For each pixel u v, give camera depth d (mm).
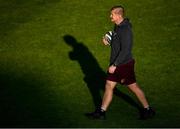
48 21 46906
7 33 44969
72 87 35969
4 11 49188
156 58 40406
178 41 43062
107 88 30906
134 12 47906
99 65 39656
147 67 39031
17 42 43281
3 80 36688
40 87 35781
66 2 50281
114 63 29969
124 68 30359
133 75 30891
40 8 49406
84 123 30547
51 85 36156
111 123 30625
